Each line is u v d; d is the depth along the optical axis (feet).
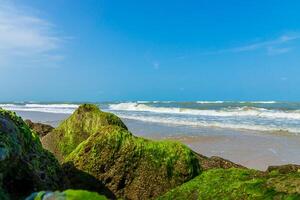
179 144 28.27
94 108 42.47
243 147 65.16
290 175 17.92
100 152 27.55
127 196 26.78
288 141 71.97
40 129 54.34
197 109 178.91
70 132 41.55
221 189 18.93
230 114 148.87
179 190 20.54
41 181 20.94
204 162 33.04
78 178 26.94
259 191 17.26
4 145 18.80
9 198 18.53
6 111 22.20
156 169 27.04
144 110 192.34
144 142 28.02
